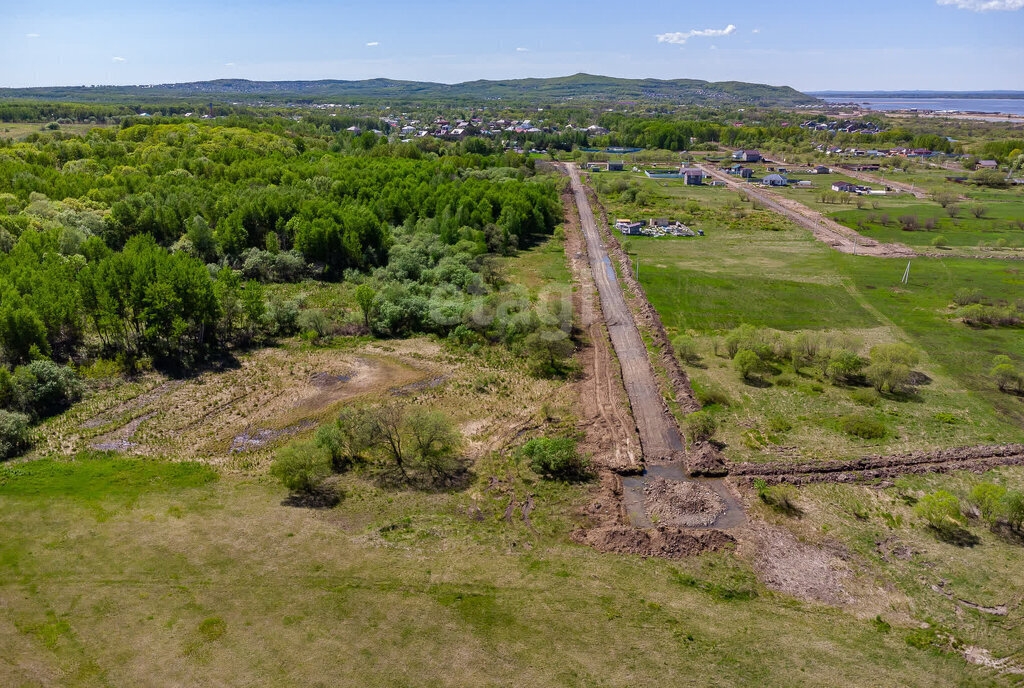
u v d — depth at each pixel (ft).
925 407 208.33
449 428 177.27
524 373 236.63
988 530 149.07
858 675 107.55
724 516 154.92
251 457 177.47
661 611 121.70
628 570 133.90
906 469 172.76
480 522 148.97
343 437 175.32
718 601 125.70
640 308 303.68
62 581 123.75
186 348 249.55
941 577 134.10
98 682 102.06
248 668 105.09
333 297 319.88
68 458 173.06
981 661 111.96
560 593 125.49
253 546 135.85
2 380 190.49
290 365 241.76
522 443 186.39
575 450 179.63
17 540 135.85
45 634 110.93
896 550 142.82
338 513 149.69
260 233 374.43
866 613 123.95
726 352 254.68
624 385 226.58
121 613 116.16
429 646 110.63
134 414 200.44
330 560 132.36
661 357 247.50
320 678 103.60
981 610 124.88
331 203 388.98
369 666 106.22
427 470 169.58
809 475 170.91
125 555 131.85
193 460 174.91
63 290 231.30
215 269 320.09
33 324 213.66
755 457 180.24
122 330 242.99
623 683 104.42
